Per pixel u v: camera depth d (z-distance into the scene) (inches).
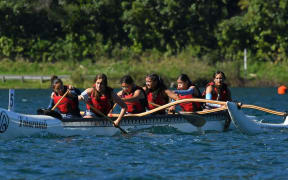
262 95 4160.9
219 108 1668.3
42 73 5910.4
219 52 6530.5
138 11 6471.5
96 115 1536.7
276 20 6392.7
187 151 1269.7
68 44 6432.1
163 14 6476.4
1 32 6368.1
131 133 1552.7
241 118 1646.2
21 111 2608.3
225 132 1701.5
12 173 1014.4
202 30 6628.9
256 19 6422.2
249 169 1070.4
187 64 6067.9
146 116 1578.5
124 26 6560.0
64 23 6525.6
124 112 1487.5
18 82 5319.9
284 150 1300.4
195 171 1048.8
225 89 1790.1
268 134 1643.7
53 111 1444.4
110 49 6515.8
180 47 6579.7
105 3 6609.3
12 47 6318.9
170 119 1633.9
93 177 991.0
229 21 6505.9
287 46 6378.0
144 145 1347.2
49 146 1293.1
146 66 6038.4
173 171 1047.0
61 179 975.6
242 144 1396.4
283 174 1027.3
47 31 6569.9
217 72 1769.2
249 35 6510.8
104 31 6697.8
